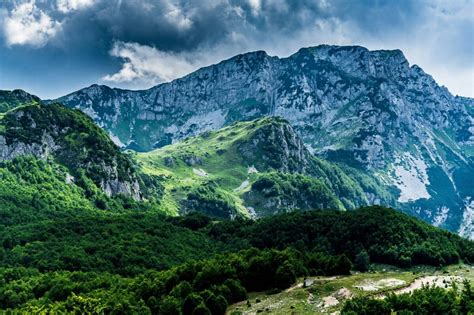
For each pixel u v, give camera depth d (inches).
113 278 6200.8
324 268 5910.4
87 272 6624.0
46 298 5497.1
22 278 6437.0
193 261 5792.3
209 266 5369.1
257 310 4571.9
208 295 4778.5
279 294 5014.8
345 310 3900.1
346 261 5826.8
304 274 5659.5
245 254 6107.3
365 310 3782.0
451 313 3735.2
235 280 5236.2
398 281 5093.5
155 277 5689.0
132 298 4948.3
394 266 6875.0
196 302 4675.2
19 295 5831.7
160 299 5059.1
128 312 4576.8
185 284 5098.4
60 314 4576.8
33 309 4808.1
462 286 4916.3
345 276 5605.3
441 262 6791.3
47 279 6131.9
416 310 3750.0
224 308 4704.7
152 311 4862.2
